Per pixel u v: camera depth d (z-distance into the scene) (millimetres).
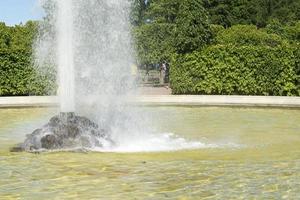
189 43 33469
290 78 26781
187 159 10500
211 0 56312
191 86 28109
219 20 55750
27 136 12242
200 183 8430
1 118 18906
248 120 18094
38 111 21562
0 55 26906
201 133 14586
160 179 8695
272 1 66875
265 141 13109
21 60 27078
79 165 9805
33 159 10430
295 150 11688
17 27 37562
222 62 27500
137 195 7684
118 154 10969
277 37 39125
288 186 8219
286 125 16562
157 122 17094
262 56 27094
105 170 9383
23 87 27172
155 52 37188
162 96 24047
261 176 8945
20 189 8078
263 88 27250
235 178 8789
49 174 9086
